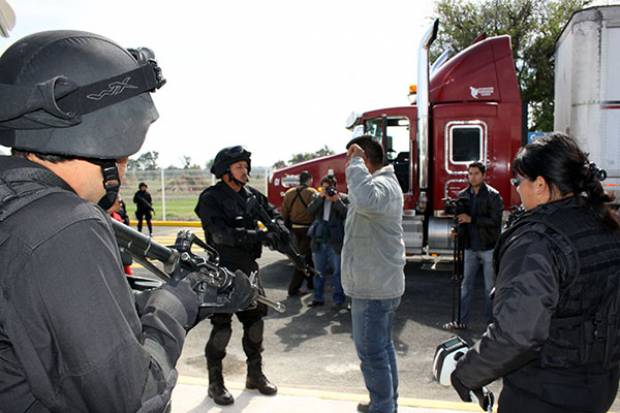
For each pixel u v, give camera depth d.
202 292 1.28
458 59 7.82
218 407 3.21
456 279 5.35
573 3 17.81
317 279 6.27
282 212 6.89
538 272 1.48
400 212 2.93
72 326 0.80
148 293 1.20
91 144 0.93
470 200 5.27
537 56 18.11
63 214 0.85
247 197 3.32
